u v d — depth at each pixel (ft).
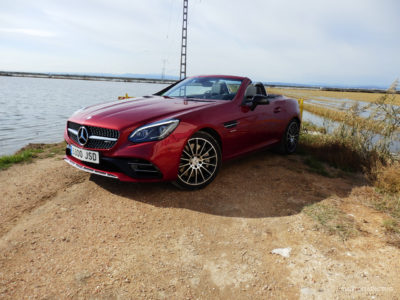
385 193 10.46
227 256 6.75
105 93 165.37
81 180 11.00
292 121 15.39
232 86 12.35
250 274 6.16
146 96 13.14
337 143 15.78
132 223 8.03
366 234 7.71
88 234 7.47
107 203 9.14
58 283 5.72
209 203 9.29
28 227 7.73
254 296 5.56
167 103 10.88
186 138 9.20
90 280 5.83
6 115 57.67
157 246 7.06
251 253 6.87
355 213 8.88
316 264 6.50
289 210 8.96
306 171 12.82
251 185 10.88
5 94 133.39
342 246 7.18
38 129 39.45
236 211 8.84
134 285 5.73
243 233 7.69
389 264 6.52
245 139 11.85
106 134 9.14
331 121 20.70
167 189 10.19
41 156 14.90
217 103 10.89
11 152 24.14
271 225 8.09
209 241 7.31
